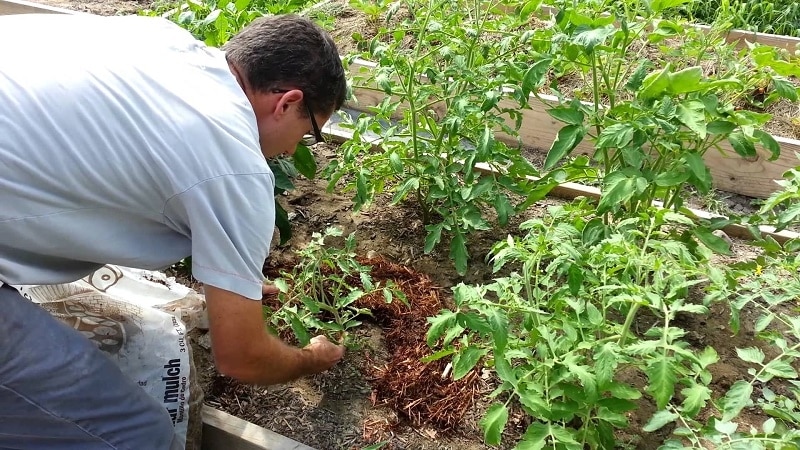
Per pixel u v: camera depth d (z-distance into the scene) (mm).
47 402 1753
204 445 2346
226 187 1555
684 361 2324
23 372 1692
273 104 1718
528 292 2109
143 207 1643
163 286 2404
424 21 3115
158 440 1979
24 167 1521
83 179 1550
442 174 2947
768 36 4160
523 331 2385
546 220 2457
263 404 2451
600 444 2020
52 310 2109
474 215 2873
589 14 2682
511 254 2107
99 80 1547
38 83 1542
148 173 1548
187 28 2996
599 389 1786
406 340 2639
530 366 2006
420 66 3045
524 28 4238
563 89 4074
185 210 1593
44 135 1518
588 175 2768
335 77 1773
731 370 2518
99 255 1735
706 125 2369
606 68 2789
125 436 1901
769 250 2617
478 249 3086
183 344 2180
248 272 1652
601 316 2047
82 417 1819
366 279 2508
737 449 1624
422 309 2758
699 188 2404
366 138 3789
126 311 2152
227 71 1680
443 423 2361
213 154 1540
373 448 2207
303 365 2066
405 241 3148
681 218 2156
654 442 2271
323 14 3639
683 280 2053
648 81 2314
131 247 1741
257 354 1783
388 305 2758
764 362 2541
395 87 2910
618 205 2562
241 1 2963
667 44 4324
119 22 1783
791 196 2377
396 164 2758
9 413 1767
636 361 1995
